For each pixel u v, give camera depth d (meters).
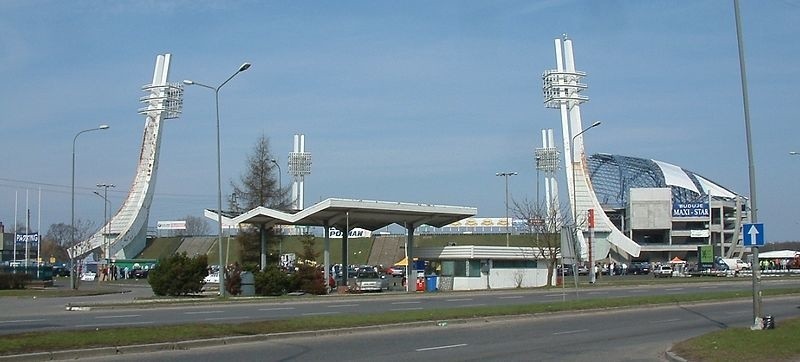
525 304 35.75
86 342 17.91
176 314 31.34
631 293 51.97
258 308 36.03
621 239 137.12
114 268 98.38
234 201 73.00
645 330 25.62
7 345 16.88
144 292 57.00
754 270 22.86
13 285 61.97
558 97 123.06
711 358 16.98
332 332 23.08
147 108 132.00
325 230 60.00
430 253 64.69
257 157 74.06
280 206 72.62
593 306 34.88
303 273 52.62
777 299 44.19
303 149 101.00
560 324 28.00
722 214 155.75
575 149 134.88
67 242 127.88
